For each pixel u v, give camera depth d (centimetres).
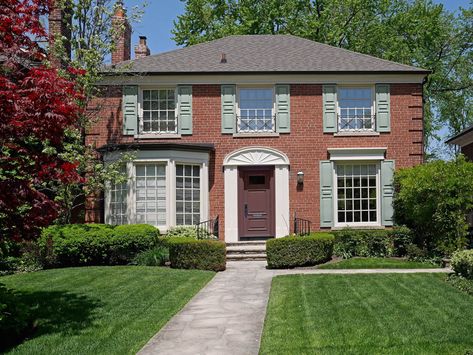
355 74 1617
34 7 676
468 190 1345
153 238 1356
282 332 667
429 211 1390
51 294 925
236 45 1877
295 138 1616
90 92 1481
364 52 2716
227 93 1619
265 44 1888
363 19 2772
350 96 1653
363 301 840
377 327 676
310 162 1614
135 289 970
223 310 816
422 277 1076
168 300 877
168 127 1639
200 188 1562
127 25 1836
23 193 640
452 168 1366
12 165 659
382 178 1612
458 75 3064
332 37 2606
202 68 1631
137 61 1700
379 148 1609
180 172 1527
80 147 1392
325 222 1596
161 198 1497
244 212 1625
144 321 739
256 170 1636
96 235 1302
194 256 1246
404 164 1622
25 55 684
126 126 1609
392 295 886
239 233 1614
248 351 605
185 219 1530
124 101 1616
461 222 1348
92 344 630
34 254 1276
